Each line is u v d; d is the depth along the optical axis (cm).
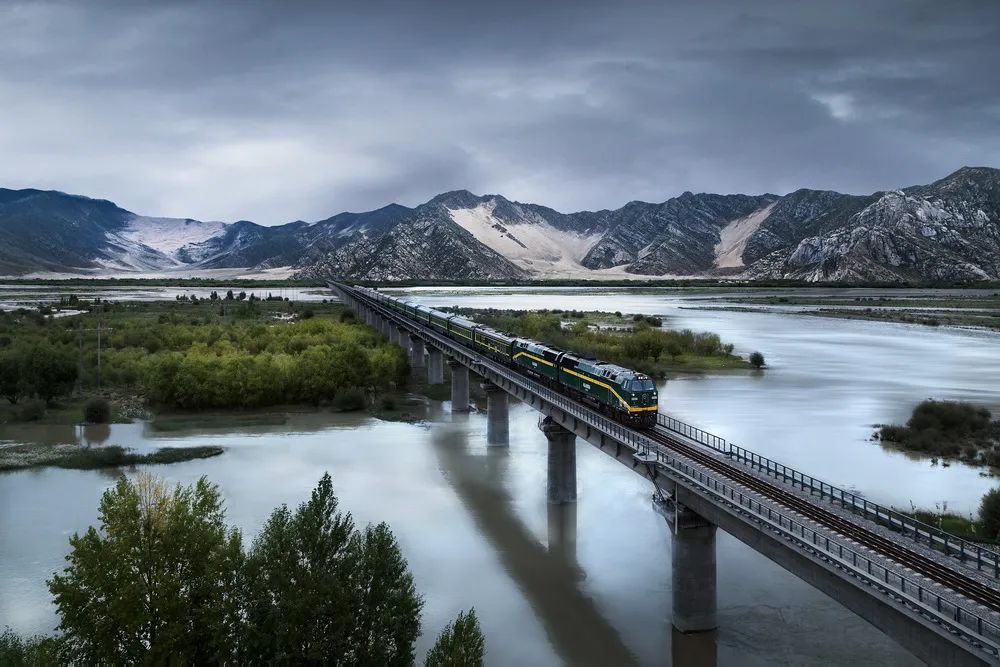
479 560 6988
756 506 4728
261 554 4153
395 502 8606
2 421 12875
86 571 4128
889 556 4203
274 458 10562
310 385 14550
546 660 5238
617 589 6397
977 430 11488
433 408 14438
